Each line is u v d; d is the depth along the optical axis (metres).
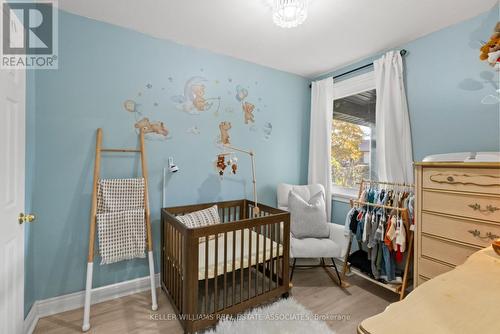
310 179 3.16
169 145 2.30
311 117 3.18
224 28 2.06
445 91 2.03
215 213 2.33
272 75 2.92
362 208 2.31
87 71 1.93
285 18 1.64
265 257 2.00
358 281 2.44
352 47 2.38
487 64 1.80
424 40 2.15
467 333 0.57
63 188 1.87
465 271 0.94
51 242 1.84
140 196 2.04
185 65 2.35
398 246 1.98
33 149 1.73
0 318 1.20
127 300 2.04
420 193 1.72
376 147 2.45
